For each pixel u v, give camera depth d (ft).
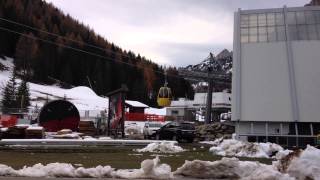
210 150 75.77
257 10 126.11
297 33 118.62
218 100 276.00
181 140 114.01
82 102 383.65
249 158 66.44
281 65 114.11
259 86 112.68
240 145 72.59
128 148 80.69
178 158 60.13
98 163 49.80
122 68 558.56
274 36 119.34
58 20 587.68
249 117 109.81
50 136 106.93
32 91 404.36
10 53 533.96
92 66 553.64
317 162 34.96
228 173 36.50
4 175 35.37
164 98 246.06
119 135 114.83
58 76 524.93
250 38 120.26
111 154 65.57
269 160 63.41
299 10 123.44
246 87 113.29
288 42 116.78
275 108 109.29
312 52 114.62
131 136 124.77
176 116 282.77
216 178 36.45
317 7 122.83
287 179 33.17
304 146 101.45
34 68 495.82
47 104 129.59
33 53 503.20
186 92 554.05
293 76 112.06
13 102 311.27
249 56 117.08
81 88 471.21
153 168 36.04
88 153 67.51
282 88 111.24
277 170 36.35
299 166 35.01
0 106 299.58
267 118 108.78
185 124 116.67
